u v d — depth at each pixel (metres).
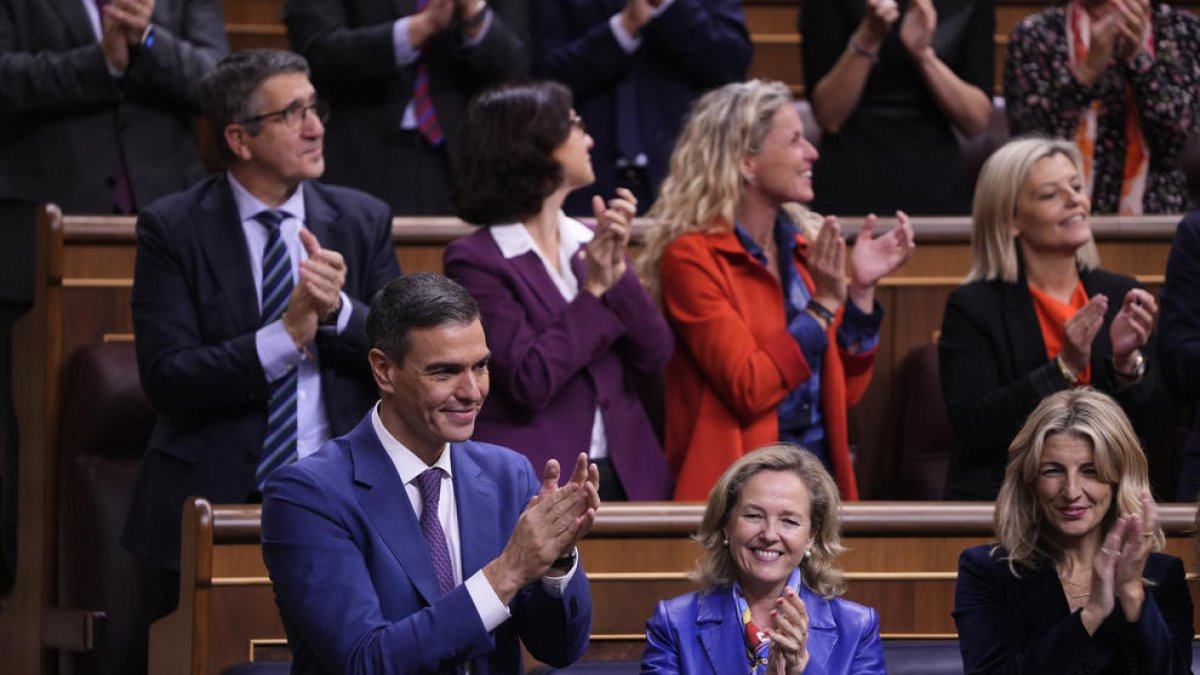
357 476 9.46
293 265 13.52
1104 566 10.30
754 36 22.64
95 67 15.94
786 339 13.99
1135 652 10.30
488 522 9.67
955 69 18.08
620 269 13.66
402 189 17.27
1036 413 11.15
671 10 17.33
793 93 22.67
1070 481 10.85
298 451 13.07
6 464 16.00
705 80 17.62
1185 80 17.64
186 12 16.84
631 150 17.53
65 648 14.83
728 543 10.75
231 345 12.80
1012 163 14.51
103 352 15.35
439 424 9.30
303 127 13.40
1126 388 13.88
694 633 10.66
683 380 14.48
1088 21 17.72
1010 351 14.27
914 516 12.74
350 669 8.97
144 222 13.32
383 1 17.33
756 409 13.98
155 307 13.12
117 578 14.85
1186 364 13.97
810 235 15.23
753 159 14.59
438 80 17.36
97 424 15.14
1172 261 14.39
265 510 9.49
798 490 10.53
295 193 13.73
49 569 15.12
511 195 13.80
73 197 16.03
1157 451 16.03
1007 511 11.20
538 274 13.75
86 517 14.94
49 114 16.06
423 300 9.29
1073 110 17.66
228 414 13.09
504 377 13.30
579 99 17.72
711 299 14.29
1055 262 14.56
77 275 15.67
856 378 14.78
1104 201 17.70
